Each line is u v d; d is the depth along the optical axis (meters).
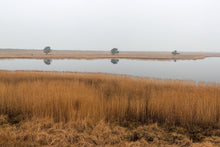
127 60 60.88
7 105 6.56
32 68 34.19
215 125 5.68
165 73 28.44
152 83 12.58
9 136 4.41
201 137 4.99
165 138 4.79
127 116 6.43
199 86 10.55
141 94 8.86
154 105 6.49
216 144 4.48
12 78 14.05
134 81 13.38
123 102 6.85
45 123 5.27
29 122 5.37
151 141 4.64
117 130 5.05
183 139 4.71
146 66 40.03
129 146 4.21
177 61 57.88
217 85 10.85
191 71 31.03
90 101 6.56
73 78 14.88
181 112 5.93
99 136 4.58
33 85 9.27
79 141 4.38
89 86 10.95
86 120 5.42
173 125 5.74
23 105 6.57
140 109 6.55
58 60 57.94
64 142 4.27
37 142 4.20
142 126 5.62
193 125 5.76
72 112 5.71
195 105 6.21
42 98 6.43
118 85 11.98
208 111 5.95
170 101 6.46
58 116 5.86
